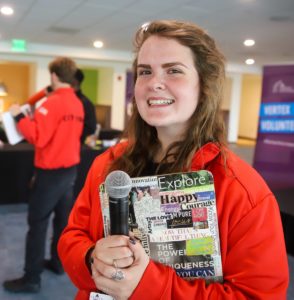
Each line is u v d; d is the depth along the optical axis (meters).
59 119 2.11
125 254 0.62
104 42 7.66
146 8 4.45
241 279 0.65
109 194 0.64
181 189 0.68
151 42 0.74
